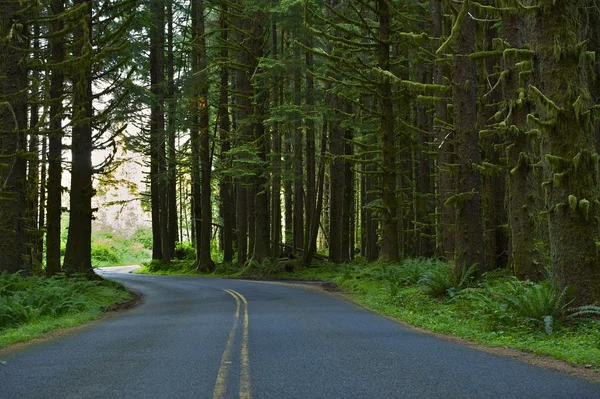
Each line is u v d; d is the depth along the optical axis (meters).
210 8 38.47
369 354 7.82
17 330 12.52
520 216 14.05
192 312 15.27
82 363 7.77
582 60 10.05
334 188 33.31
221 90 38.56
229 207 41.41
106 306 18.70
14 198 18.36
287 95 32.66
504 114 14.70
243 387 5.84
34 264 27.16
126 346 9.31
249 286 25.22
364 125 29.55
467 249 15.88
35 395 5.85
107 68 25.11
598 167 10.02
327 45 32.41
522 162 13.91
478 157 16.25
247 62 34.34
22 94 17.94
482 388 5.67
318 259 36.75
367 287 20.36
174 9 42.03
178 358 7.80
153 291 25.22
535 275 13.82
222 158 41.50
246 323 11.70
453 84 16.27
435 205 30.95
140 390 5.91
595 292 9.76
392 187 23.11
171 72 41.94
